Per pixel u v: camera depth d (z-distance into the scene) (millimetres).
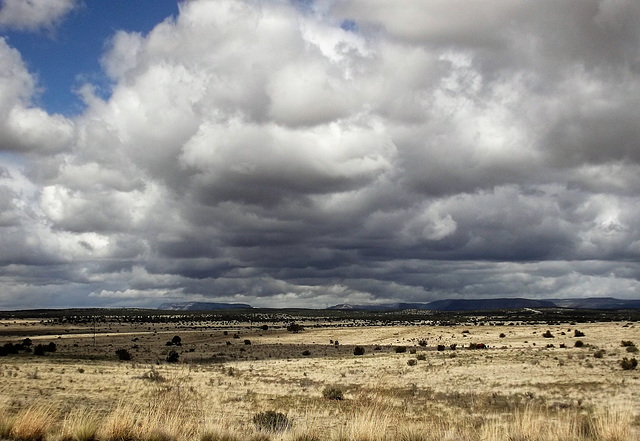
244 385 47000
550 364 56062
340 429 16406
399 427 17250
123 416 15133
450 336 123188
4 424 14164
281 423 22109
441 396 38406
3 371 48906
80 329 188875
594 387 40469
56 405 28016
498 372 52656
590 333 100625
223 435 15414
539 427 16016
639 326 104500
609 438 15148
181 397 36062
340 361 73938
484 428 16625
